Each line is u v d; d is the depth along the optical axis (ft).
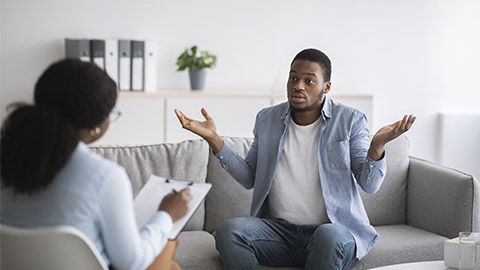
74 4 14.97
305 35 16.37
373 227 9.12
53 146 5.01
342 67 16.69
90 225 5.13
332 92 16.71
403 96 17.11
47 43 14.92
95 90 5.22
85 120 5.21
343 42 16.61
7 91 14.84
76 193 5.06
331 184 8.13
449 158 17.04
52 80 5.16
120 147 9.00
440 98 17.29
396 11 16.79
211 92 15.28
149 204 6.08
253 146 8.68
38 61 14.92
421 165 9.58
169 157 9.04
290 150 8.29
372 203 9.55
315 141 8.25
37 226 5.10
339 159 8.16
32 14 14.78
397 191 9.66
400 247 8.42
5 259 5.14
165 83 15.76
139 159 8.95
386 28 16.79
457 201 8.82
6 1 14.62
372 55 16.80
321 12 16.38
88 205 5.07
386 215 9.63
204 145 9.23
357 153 8.20
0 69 14.75
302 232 8.01
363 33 16.67
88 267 5.10
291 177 8.25
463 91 17.39
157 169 8.96
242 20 15.98
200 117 14.82
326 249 7.39
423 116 17.25
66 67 5.21
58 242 4.96
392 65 16.94
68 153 5.08
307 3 16.26
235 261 7.59
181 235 8.69
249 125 15.11
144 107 14.44
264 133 8.48
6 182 5.11
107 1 15.14
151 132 14.57
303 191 8.18
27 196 5.13
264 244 7.88
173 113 14.62
